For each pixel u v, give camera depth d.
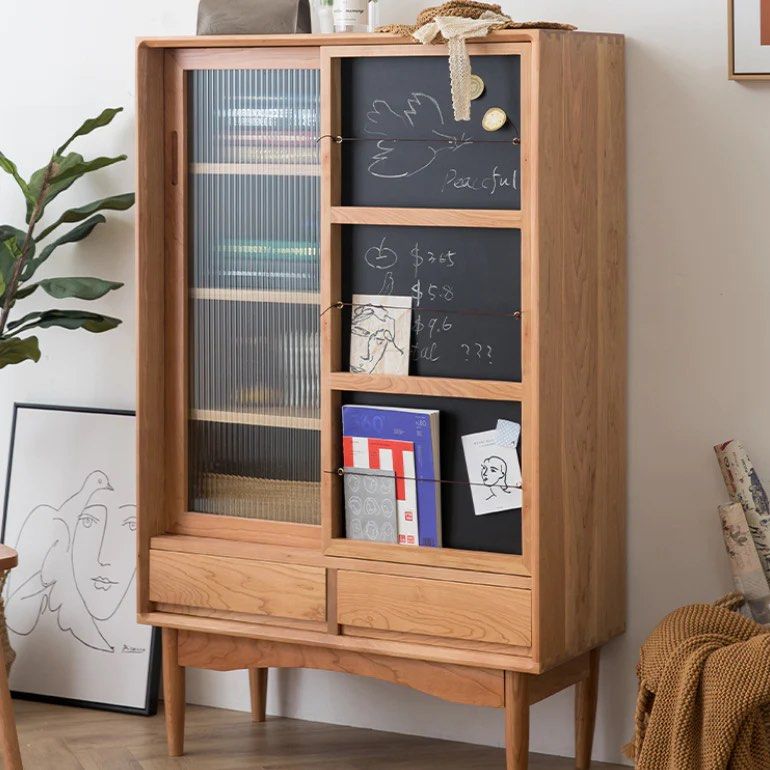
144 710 4.24
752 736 3.01
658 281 3.66
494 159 3.35
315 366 3.63
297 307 3.63
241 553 3.68
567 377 3.43
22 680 4.39
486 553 3.43
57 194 4.13
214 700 4.35
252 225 3.67
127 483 4.32
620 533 3.73
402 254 3.48
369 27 3.70
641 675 3.22
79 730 4.12
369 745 4.01
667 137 3.61
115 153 4.30
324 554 3.58
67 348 4.41
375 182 3.49
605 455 3.63
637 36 3.62
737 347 3.60
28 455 4.44
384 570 3.51
